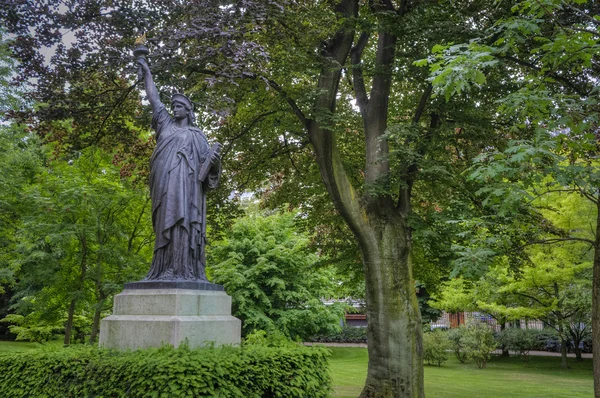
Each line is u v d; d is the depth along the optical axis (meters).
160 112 8.28
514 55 12.80
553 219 19.20
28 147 20.94
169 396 5.65
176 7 11.73
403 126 12.55
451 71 7.31
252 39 11.83
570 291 22.17
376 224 13.48
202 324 7.02
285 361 6.93
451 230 13.22
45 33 12.30
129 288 7.46
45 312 17.19
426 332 28.67
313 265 17.44
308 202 18.00
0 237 18.17
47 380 6.91
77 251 16.05
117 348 7.06
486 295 24.72
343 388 16.81
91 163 16.39
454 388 17.38
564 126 9.42
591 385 18.72
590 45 7.82
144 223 16.53
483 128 13.02
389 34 13.57
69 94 13.08
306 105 12.97
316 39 12.68
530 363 27.14
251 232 26.70
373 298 13.30
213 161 7.89
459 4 12.84
